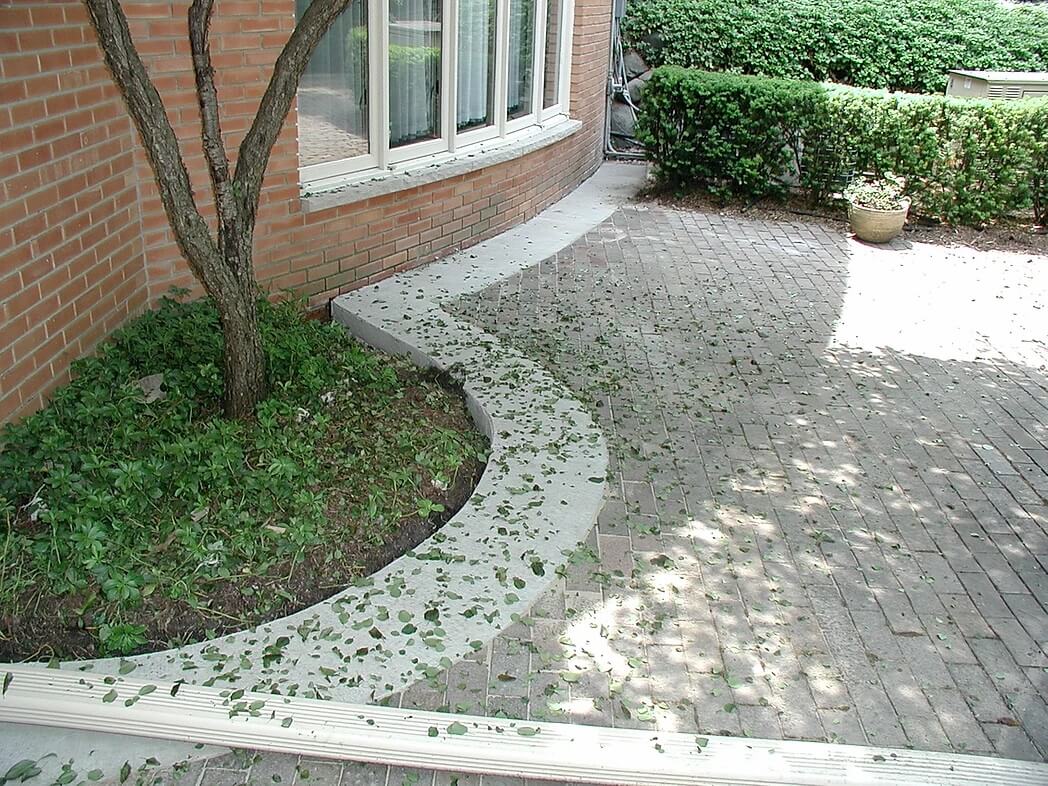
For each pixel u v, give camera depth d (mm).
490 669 2807
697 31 12297
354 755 2508
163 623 2859
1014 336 5840
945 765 2529
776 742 2580
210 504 3295
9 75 3230
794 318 5949
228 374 3812
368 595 3035
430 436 3926
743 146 8562
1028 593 3344
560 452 3992
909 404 4828
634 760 2492
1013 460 4301
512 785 2480
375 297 5598
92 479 3246
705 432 4395
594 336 5438
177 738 2529
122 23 3025
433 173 6082
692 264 6949
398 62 5902
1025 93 9086
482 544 3338
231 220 3523
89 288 3910
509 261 6641
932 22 12328
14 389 3330
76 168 3758
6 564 2910
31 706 2543
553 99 8523
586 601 3139
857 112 8203
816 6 12328
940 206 8258
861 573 3406
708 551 3475
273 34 4664
